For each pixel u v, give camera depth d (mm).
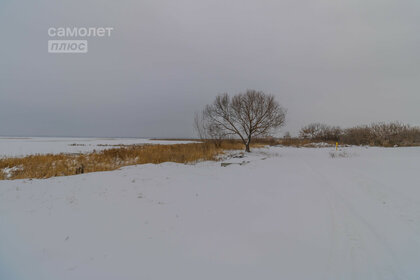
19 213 3410
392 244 2828
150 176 6293
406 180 6418
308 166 9758
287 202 4582
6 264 2246
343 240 2949
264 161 11758
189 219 3633
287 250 2699
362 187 5738
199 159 12344
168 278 2137
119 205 4016
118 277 2115
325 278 2176
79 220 3281
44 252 2447
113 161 10984
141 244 2746
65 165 9344
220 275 2205
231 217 3764
